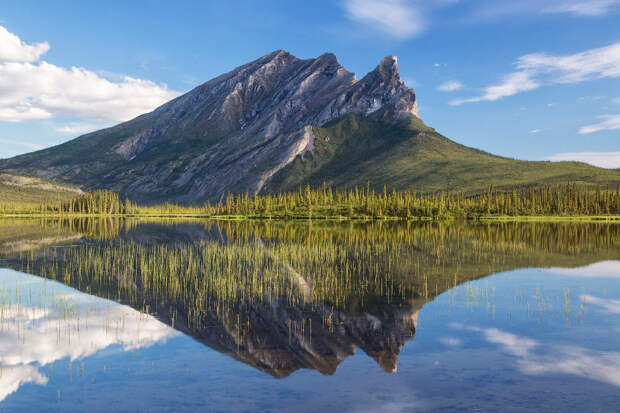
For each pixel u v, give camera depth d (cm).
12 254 5022
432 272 3825
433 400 1338
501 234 8556
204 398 1353
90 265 4128
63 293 2911
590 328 2125
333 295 2880
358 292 2972
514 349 1814
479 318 2308
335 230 10069
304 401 1331
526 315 2369
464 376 1529
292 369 1591
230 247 5744
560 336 1997
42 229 9862
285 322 2225
